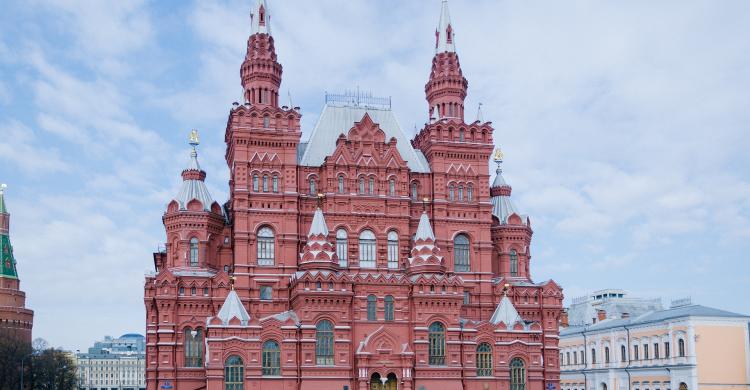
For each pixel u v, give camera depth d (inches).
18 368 6599.4
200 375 3592.5
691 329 4259.4
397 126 4224.9
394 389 3580.2
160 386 3528.5
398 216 3912.4
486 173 4133.9
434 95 4291.3
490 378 3715.6
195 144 3966.5
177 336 3604.8
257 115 3838.6
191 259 3772.1
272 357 3494.1
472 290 3998.5
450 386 3629.4
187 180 3885.3
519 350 3786.9
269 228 3796.8
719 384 4252.0
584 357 5497.1
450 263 3978.8
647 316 4940.9
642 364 4734.3
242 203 3754.9
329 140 4069.9
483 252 4052.7
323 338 3550.7
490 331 3772.1
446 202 4033.0
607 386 5108.3
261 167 3816.4
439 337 3681.1
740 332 4343.0
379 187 3929.6
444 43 4328.3
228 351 3425.2
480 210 4079.7
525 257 4244.6
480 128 4158.5
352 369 3553.2
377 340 3555.6
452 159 4101.9
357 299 3624.5
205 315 3656.5
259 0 4109.3
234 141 3799.2
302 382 3467.0
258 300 3695.9
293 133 3865.7
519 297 4067.4
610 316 5910.4
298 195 3848.4
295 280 3595.0
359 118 4197.8
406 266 3846.0
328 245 3681.1
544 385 4003.4
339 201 3858.3
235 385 3422.7
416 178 4065.0
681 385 4330.7
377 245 3868.1
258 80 3991.1
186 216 3774.6
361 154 3937.0
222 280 3683.6
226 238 3905.0
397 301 3671.3
